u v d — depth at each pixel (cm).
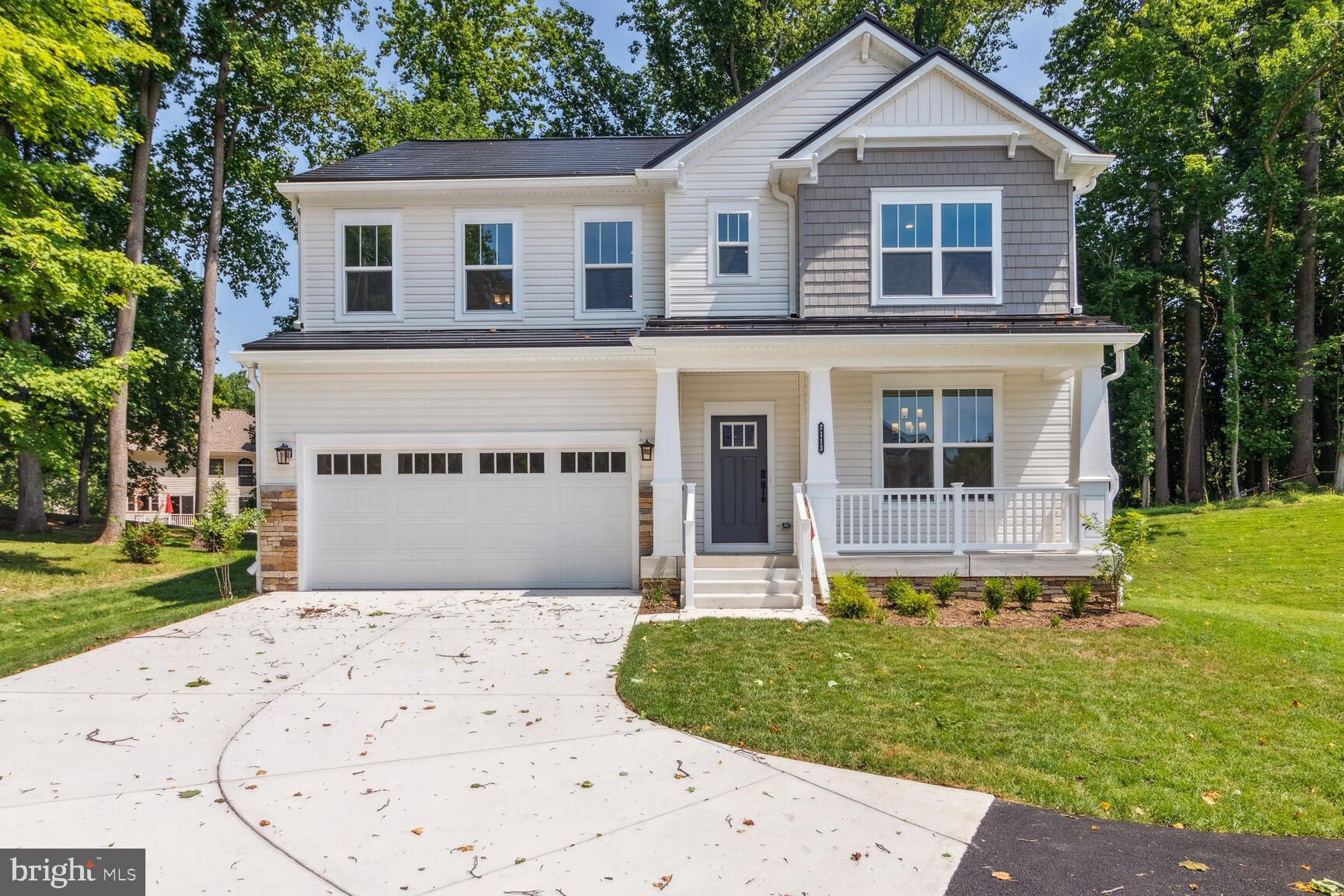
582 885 356
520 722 575
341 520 1159
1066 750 517
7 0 1255
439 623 912
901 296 1179
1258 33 2202
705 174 1267
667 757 509
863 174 1187
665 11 2581
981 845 396
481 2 2562
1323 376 2255
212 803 441
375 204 1307
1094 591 1038
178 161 2159
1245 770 491
